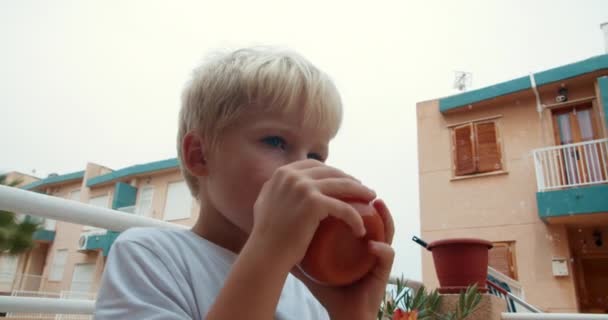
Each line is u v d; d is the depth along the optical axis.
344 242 0.47
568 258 6.60
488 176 7.59
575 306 6.32
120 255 0.56
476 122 8.00
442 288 2.13
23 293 14.01
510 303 3.47
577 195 6.46
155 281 0.54
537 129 7.48
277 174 0.45
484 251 2.21
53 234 15.16
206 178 0.69
